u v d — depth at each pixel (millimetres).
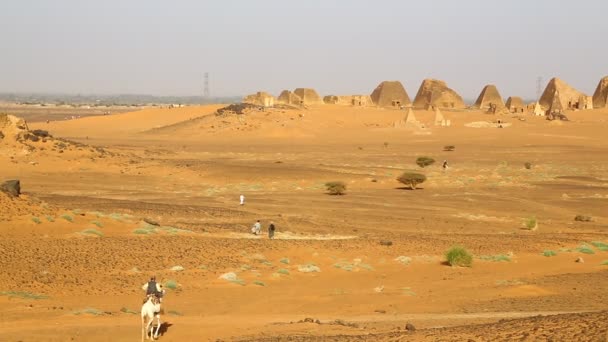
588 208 69562
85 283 29750
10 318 22484
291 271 35781
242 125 198625
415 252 42656
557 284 33938
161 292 21891
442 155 137625
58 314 23516
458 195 77312
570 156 136000
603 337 14523
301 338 18984
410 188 84188
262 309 27172
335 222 56875
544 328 16297
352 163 117500
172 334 20812
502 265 39562
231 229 49344
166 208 58781
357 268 37250
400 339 17469
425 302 29328
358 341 17625
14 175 83688
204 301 28156
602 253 44562
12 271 29859
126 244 37906
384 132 196875
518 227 57969
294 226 53250
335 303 28703
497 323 18891
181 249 38219
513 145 163375
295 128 196750
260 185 84188
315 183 86562
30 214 39906
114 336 20156
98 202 59875
